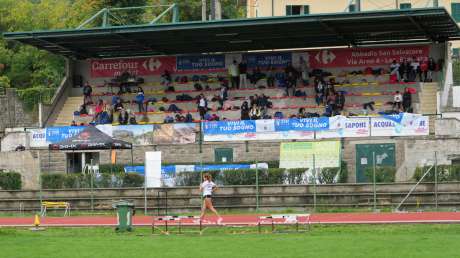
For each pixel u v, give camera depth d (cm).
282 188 5088
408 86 6850
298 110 6819
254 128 6212
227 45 7188
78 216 5081
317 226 4147
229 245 3272
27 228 4381
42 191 5359
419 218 4384
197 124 6300
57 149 5525
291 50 7319
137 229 4200
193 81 7344
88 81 7562
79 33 6606
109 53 7494
